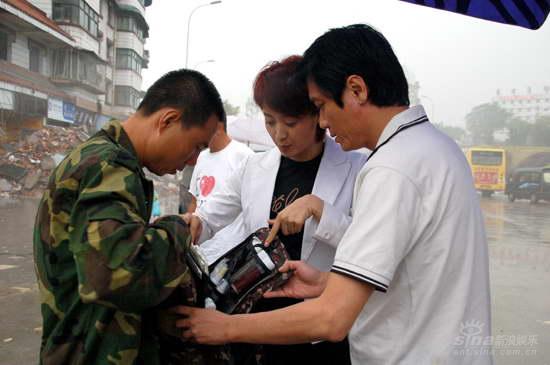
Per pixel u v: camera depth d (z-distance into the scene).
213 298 1.18
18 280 4.76
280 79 1.42
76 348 1.00
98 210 0.88
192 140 1.17
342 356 1.52
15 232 7.41
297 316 0.97
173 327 1.07
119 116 29.31
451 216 1.01
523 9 1.40
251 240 1.32
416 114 1.10
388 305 1.07
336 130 1.16
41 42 19.38
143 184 1.05
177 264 0.94
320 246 1.54
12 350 3.11
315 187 1.58
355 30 1.10
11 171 12.84
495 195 24.41
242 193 1.72
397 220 0.96
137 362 1.03
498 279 5.69
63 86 20.92
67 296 1.00
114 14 28.61
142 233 0.89
